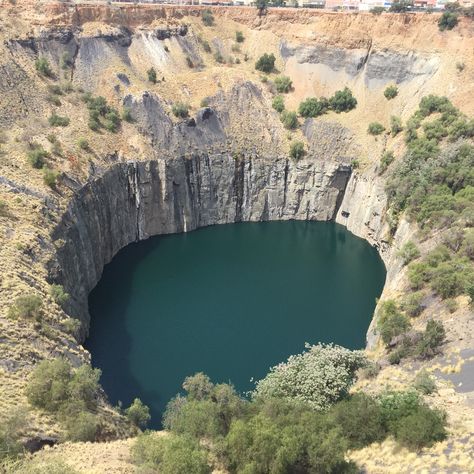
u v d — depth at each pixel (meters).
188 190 104.25
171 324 75.75
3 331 47.09
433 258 65.88
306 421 37.31
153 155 99.12
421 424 37.31
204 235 105.31
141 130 100.50
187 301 81.81
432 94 104.44
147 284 86.12
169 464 32.03
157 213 101.81
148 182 98.44
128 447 39.62
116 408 51.03
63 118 91.44
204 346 71.12
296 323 76.88
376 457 36.81
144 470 33.44
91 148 90.69
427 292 63.12
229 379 64.62
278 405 40.16
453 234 68.19
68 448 38.56
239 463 34.19
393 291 69.81
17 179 71.75
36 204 68.31
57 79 99.94
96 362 67.25
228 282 88.00
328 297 84.25
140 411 50.28
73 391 43.91
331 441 34.44
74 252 72.56
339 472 33.88
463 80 102.38
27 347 47.00
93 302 79.81
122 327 74.44
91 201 83.31
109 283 85.56
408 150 94.69
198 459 32.72
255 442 33.72
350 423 39.47
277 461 32.50
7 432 36.50
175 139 102.69
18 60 95.69
